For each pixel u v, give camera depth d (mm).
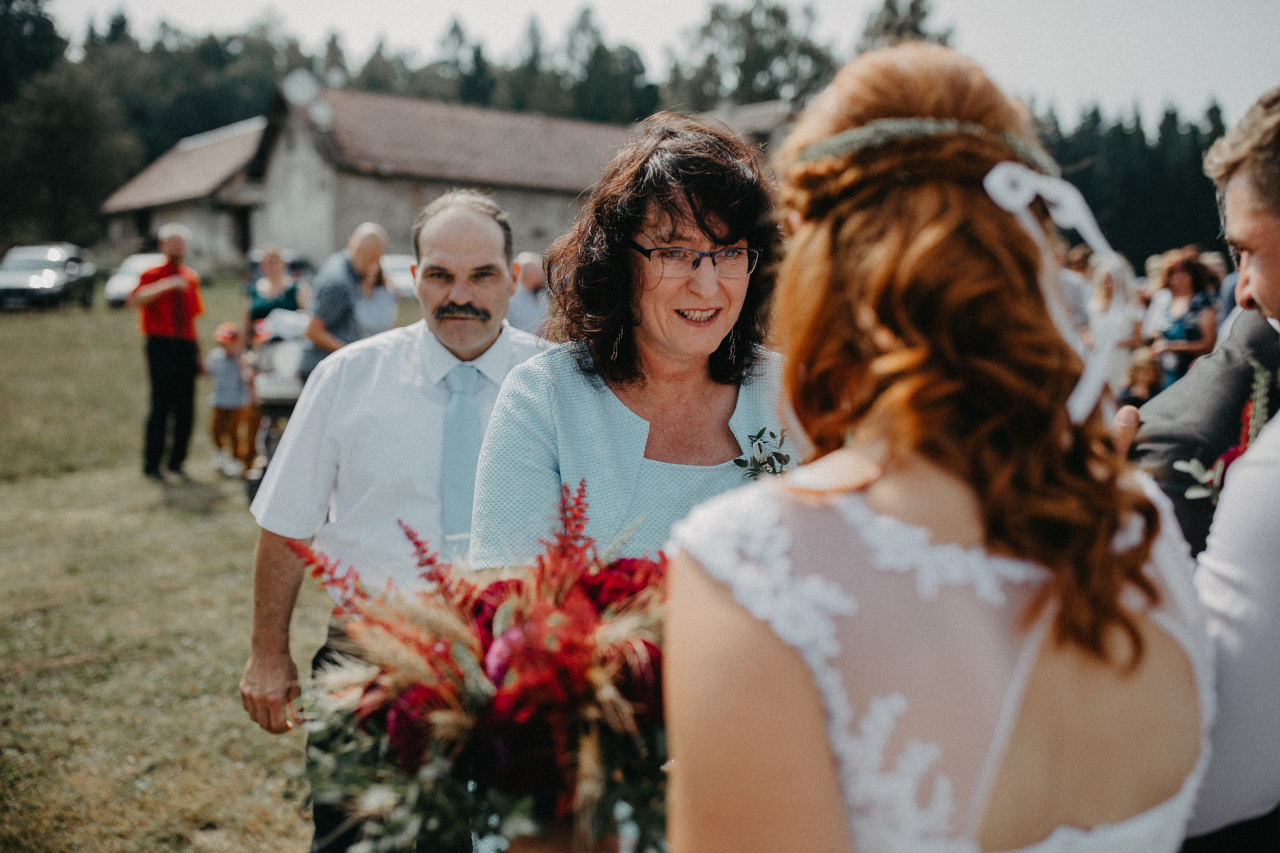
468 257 2244
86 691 3867
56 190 46750
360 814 1024
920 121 837
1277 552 969
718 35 69188
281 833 2986
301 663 4051
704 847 774
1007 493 793
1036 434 807
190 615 4703
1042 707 797
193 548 5766
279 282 7805
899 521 803
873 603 774
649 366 1697
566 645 971
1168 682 868
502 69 84625
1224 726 982
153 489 7191
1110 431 875
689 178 1560
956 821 760
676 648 811
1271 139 1079
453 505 2197
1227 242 1354
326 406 2230
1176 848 891
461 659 1043
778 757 752
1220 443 1421
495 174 31906
